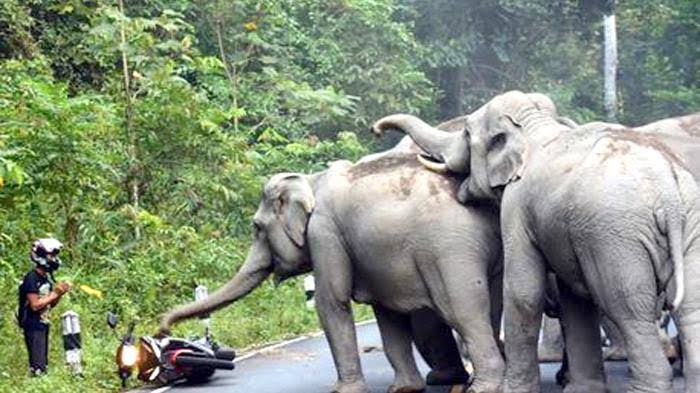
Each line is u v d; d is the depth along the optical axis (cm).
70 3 2411
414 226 1161
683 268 962
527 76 3494
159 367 1433
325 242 1234
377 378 1416
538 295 1064
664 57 3781
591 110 3666
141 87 2270
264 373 1522
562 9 3484
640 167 976
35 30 2528
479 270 1145
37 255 1412
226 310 2084
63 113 1834
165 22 2362
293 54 2983
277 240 1292
